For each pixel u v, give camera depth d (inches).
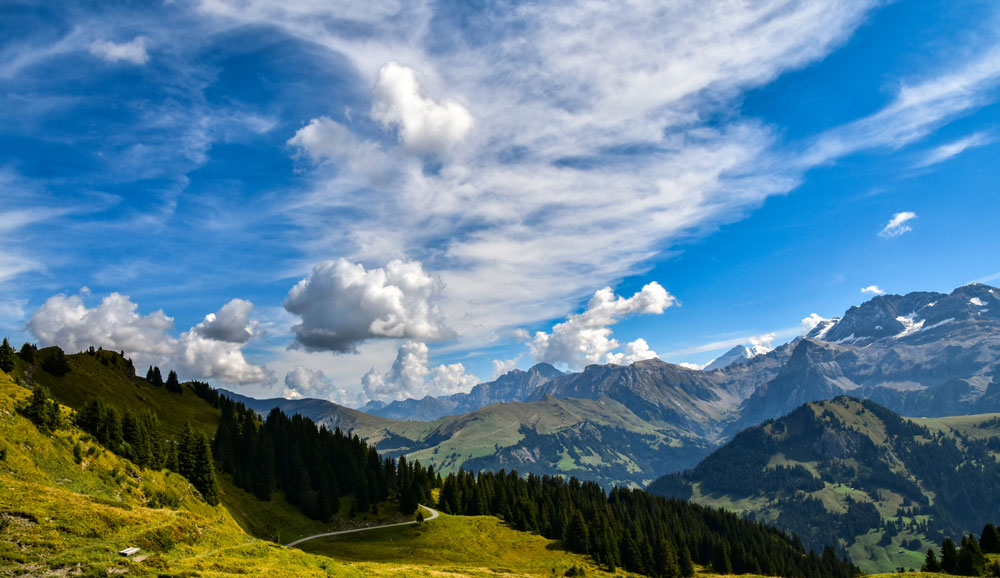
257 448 6496.1
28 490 2058.3
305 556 2378.2
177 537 2014.0
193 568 1743.4
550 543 6245.1
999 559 5644.7
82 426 3511.3
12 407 2957.7
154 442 4143.7
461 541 5816.9
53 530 1706.4
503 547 5861.2
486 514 7475.4
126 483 3149.6
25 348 5969.5
